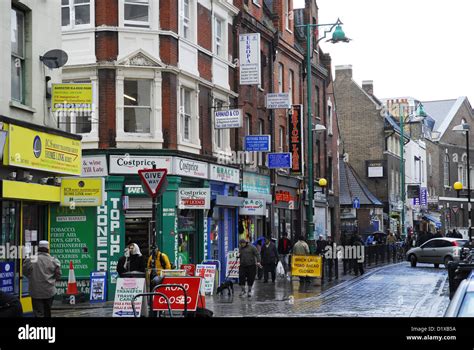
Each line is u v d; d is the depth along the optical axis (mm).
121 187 23953
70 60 24078
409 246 50969
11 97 17375
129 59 24219
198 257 27422
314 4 45250
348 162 62906
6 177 17031
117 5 24312
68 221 23594
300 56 40875
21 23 17984
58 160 18797
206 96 28156
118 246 23625
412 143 69625
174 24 25312
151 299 14070
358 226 57750
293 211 40125
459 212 83188
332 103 48781
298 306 19641
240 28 31953
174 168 24594
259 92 34344
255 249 22516
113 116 24062
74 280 21641
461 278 14391
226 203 28734
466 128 43656
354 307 19312
